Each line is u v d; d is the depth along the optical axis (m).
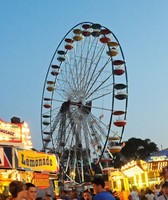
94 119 43.22
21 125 25.83
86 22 47.50
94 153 42.72
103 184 8.94
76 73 45.91
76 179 47.66
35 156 23.91
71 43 50.25
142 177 38.09
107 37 44.38
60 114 45.66
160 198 10.32
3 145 21.81
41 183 24.20
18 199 6.19
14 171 22.95
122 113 41.72
